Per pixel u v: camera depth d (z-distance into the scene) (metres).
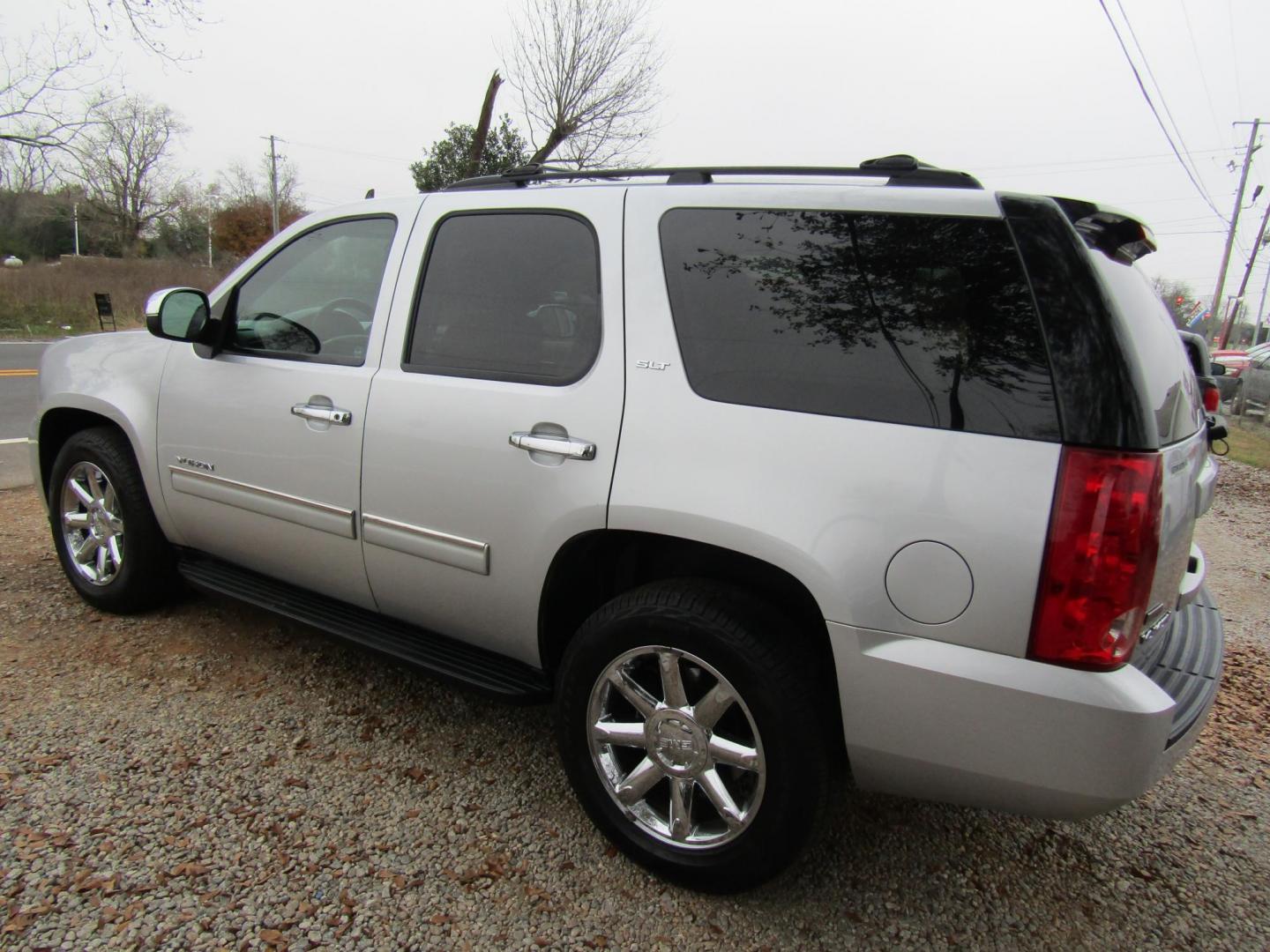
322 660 3.34
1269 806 2.79
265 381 2.92
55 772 2.52
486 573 2.42
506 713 3.03
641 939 2.04
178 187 56.31
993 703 1.74
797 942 2.05
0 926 1.94
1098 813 1.76
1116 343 1.68
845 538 1.84
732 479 1.97
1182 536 1.97
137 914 2.00
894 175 2.06
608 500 2.13
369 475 2.63
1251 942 2.15
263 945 1.94
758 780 2.02
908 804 2.66
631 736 2.20
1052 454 1.69
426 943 1.98
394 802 2.49
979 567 1.73
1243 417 16.33
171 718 2.87
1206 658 2.14
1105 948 2.11
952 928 2.14
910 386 1.84
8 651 3.27
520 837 2.38
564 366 2.30
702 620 2.02
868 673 1.84
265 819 2.38
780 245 2.04
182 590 3.77
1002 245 1.78
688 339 2.11
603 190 2.34
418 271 2.66
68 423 3.82
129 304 29.64
